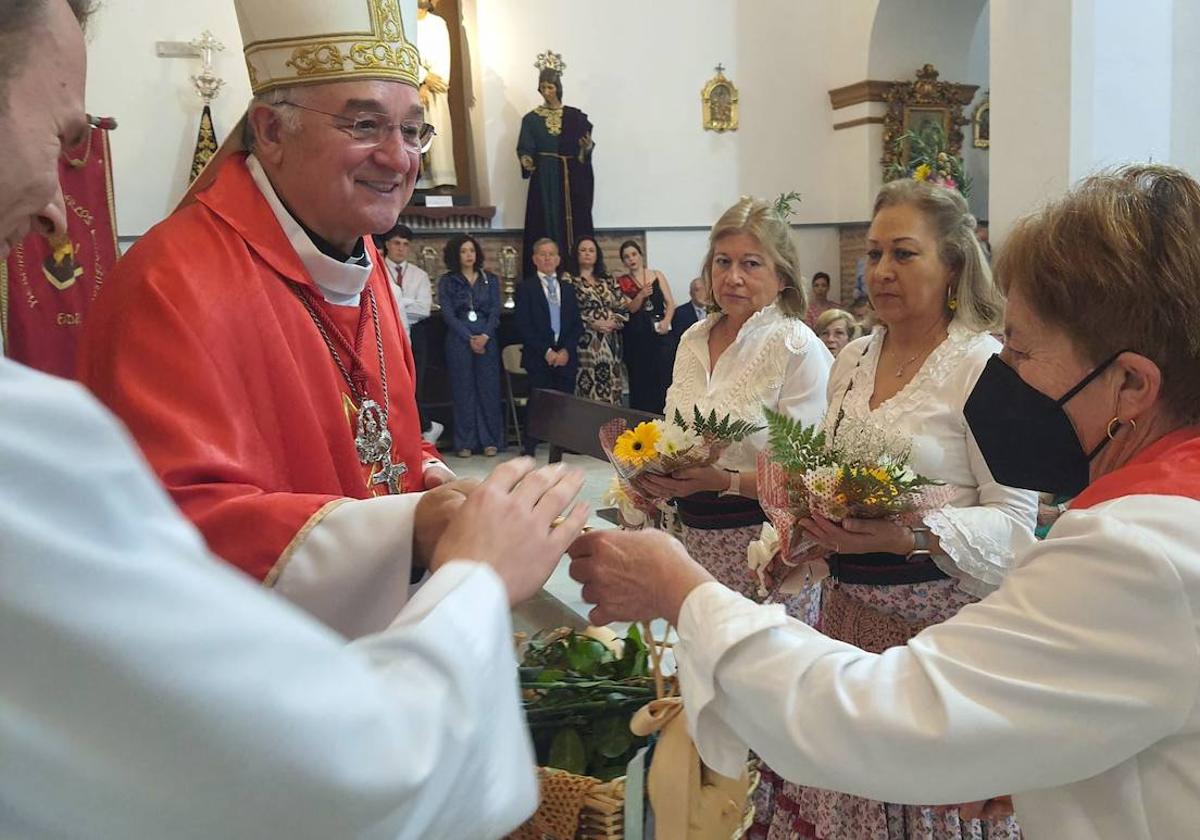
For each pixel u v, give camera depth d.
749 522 2.48
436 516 1.20
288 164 1.55
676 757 1.19
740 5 9.96
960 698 0.94
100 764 0.54
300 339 1.55
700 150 9.92
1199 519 0.92
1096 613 0.91
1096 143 5.78
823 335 5.34
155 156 7.93
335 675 0.61
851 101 10.15
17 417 0.53
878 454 1.84
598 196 9.58
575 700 1.41
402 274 8.02
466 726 0.68
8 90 0.73
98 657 0.52
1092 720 0.91
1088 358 1.04
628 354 8.61
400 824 0.63
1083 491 1.09
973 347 1.94
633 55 9.59
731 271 2.55
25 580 0.51
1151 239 0.99
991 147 6.27
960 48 10.27
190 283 1.41
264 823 0.58
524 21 9.19
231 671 0.56
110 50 7.75
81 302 3.87
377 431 1.67
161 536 0.57
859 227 10.27
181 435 1.30
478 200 9.26
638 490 2.48
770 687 1.04
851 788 1.00
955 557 1.76
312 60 1.49
